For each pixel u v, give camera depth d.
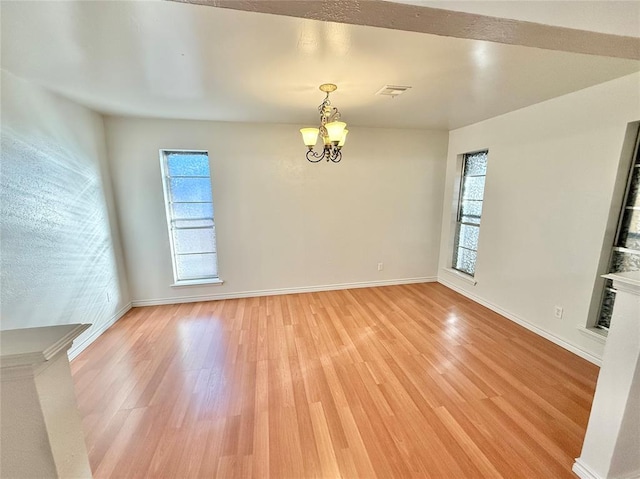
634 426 1.24
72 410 0.89
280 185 3.69
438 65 1.86
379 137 3.87
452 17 0.91
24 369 0.74
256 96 2.47
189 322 3.12
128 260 3.45
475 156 3.75
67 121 2.52
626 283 1.16
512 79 2.08
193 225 3.67
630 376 1.18
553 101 2.53
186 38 1.52
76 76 2.02
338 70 1.94
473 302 3.63
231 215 3.63
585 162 2.30
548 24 0.96
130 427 1.71
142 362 2.38
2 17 1.30
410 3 0.85
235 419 1.77
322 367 2.29
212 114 3.06
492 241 3.32
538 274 2.76
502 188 3.14
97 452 1.55
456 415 1.78
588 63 1.80
